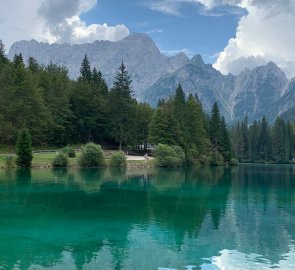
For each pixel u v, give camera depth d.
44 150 101.75
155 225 32.75
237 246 27.23
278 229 32.34
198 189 56.84
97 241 27.66
